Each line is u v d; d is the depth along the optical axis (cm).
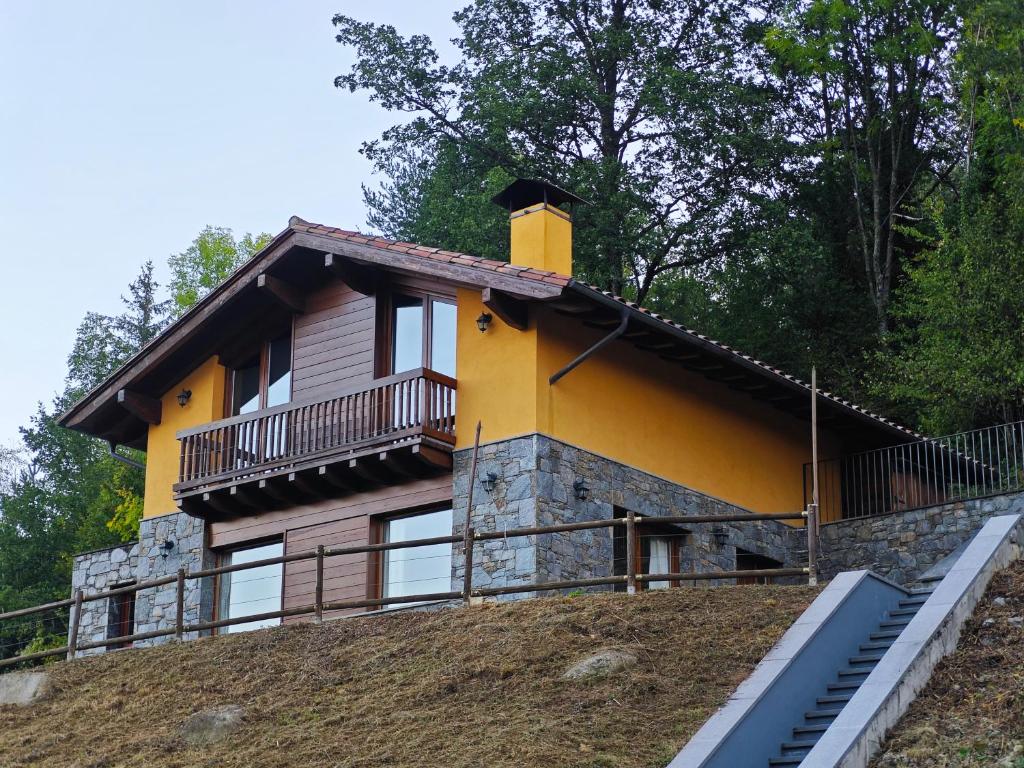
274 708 1525
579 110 3628
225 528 2245
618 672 1404
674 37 3734
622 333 1941
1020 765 1084
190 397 2367
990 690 1227
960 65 3259
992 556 1464
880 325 3412
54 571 4012
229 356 2344
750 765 1186
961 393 2789
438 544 1828
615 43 3575
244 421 2162
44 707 1719
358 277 2120
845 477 2505
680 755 1149
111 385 2377
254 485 2123
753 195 3444
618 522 1652
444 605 1934
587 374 2014
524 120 3531
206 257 4744
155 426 2417
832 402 2295
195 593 2231
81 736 1580
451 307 2072
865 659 1356
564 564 1895
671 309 3753
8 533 4056
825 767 1088
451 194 3619
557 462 1923
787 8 3488
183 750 1474
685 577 1616
